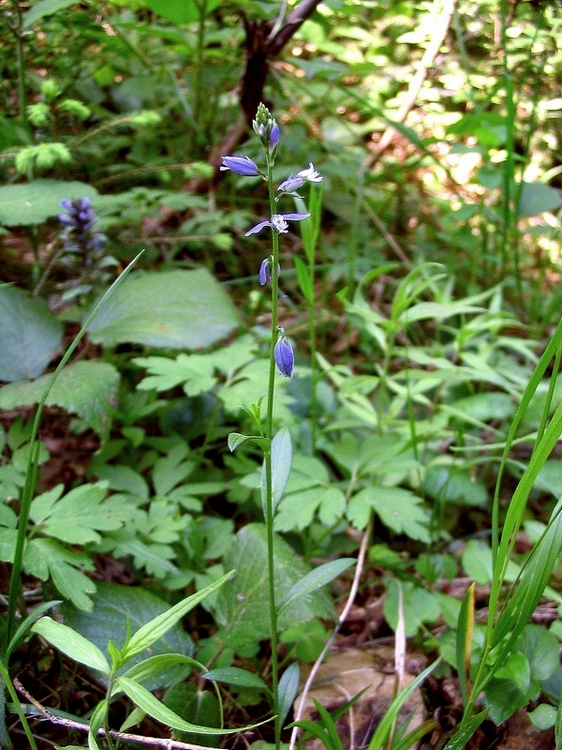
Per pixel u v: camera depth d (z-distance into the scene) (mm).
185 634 222
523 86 436
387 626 257
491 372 297
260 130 154
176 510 258
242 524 296
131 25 375
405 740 192
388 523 245
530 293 432
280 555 232
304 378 330
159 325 291
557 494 259
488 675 187
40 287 315
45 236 392
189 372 278
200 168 344
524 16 399
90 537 213
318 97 483
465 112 472
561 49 394
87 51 413
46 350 274
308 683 217
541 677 201
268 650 246
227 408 270
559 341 164
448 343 394
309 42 485
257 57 380
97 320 298
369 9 480
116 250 370
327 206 462
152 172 369
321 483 257
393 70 495
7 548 205
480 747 212
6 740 186
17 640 188
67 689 221
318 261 443
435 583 267
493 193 470
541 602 255
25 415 322
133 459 297
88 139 331
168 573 247
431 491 296
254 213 462
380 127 500
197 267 389
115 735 188
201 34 398
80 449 313
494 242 432
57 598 227
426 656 239
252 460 299
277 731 192
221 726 204
